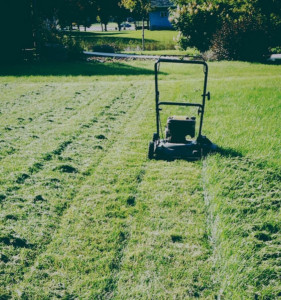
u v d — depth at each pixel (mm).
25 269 3279
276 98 9859
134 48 33250
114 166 5656
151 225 3988
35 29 21234
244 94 10508
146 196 4656
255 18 22641
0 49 20000
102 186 4961
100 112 9008
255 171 5207
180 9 25031
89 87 12703
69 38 23484
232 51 22500
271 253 3412
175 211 4281
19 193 4707
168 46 32469
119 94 11359
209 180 4938
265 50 22234
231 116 8180
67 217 4156
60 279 3164
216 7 23609
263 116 8117
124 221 4078
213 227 3918
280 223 3910
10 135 7160
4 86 12891
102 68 18453
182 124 5539
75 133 7309
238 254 3348
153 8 35469
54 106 9734
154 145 5840
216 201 4340
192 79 14734
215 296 2992
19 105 9836
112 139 7027
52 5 42781
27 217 4117
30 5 20969
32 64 19969
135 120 8344
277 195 4586
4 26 19766
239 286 2982
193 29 24062
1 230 3836
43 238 3744
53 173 5355
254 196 4551
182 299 2957
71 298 2963
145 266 3332
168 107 9469
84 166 5664
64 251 3535
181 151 5539
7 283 3105
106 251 3545
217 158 5617
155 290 3029
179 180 5109
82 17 62438
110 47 28391
